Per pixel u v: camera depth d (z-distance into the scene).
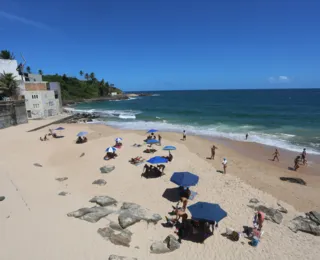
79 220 10.68
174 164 20.56
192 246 9.70
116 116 58.06
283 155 24.78
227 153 25.31
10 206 11.48
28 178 15.98
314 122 45.44
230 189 15.51
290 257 9.17
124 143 28.00
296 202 14.29
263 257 9.15
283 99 118.44
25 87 48.31
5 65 46.31
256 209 12.70
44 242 8.95
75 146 26.05
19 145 25.81
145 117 55.75
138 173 18.16
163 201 13.75
